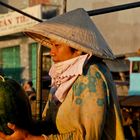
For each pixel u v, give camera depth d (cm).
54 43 330
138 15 2467
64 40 318
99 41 329
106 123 314
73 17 335
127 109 1376
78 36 323
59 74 327
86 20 336
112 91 318
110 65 1945
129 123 1362
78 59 320
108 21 2531
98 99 303
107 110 312
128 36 2498
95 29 337
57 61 331
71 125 309
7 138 314
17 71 2755
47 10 2458
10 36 2750
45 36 329
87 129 301
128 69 1906
